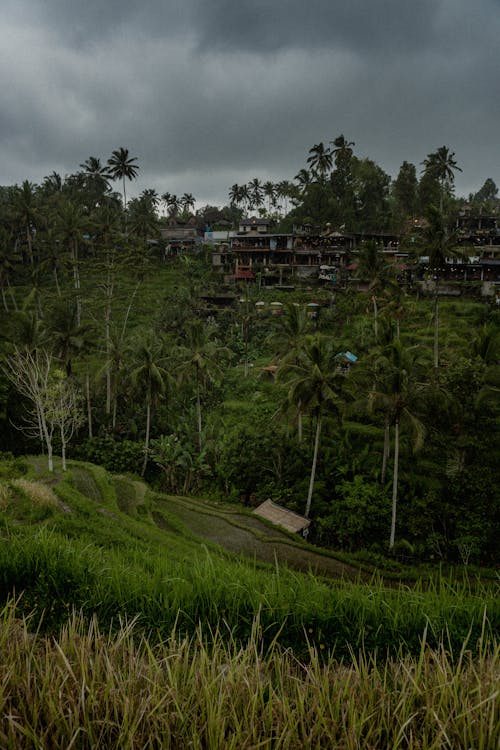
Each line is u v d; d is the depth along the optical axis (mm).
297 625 3605
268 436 33938
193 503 31000
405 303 55531
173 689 2332
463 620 3607
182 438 38469
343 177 91750
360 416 36688
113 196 104875
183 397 45312
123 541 15742
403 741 2250
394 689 2572
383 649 3469
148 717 2150
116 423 42125
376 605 3707
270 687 2412
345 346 47844
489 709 2230
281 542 25141
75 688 2398
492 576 22766
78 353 39438
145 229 81062
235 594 3877
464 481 25703
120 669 2662
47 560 4320
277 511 28906
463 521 24922
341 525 27266
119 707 2328
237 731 2141
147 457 37438
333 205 85188
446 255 38312
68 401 36688
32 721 2250
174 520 26609
